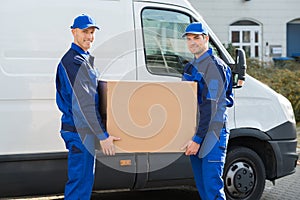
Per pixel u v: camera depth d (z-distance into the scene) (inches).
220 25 871.7
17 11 209.8
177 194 291.7
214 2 866.1
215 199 193.8
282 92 541.6
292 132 261.4
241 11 876.0
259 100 251.6
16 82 208.2
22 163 209.0
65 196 186.9
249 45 888.3
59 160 214.1
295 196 287.9
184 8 239.1
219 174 194.4
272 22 887.7
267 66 685.9
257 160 253.9
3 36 207.8
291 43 978.1
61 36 215.2
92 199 279.7
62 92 184.4
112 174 221.9
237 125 245.4
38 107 210.8
